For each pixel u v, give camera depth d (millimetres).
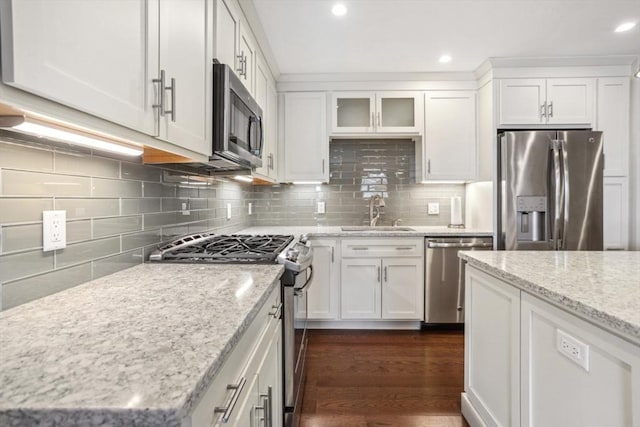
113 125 810
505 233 2682
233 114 1533
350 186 3424
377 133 3100
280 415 1396
